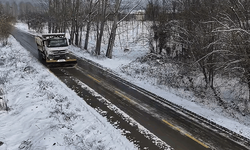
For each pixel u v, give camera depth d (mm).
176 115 10477
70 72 17812
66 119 9461
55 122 9141
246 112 11680
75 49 29938
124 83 15594
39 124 8906
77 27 33375
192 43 14383
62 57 19062
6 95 12617
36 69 18406
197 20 14805
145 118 9984
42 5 42219
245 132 8930
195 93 14102
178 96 13391
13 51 26469
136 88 14570
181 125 9430
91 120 9570
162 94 13547
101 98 12297
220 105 12484
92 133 8484
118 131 8695
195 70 17656
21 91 13016
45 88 13516
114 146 7676
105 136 8312
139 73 18766
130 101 12047
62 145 7352
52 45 18859
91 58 24250
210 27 13086
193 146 7844
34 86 13961
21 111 10352
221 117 10461
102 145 7656
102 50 33312
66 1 35000
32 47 30047
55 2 37812
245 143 8133
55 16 36969
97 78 16422
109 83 15336
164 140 8172
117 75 17766
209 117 10312
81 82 15180
